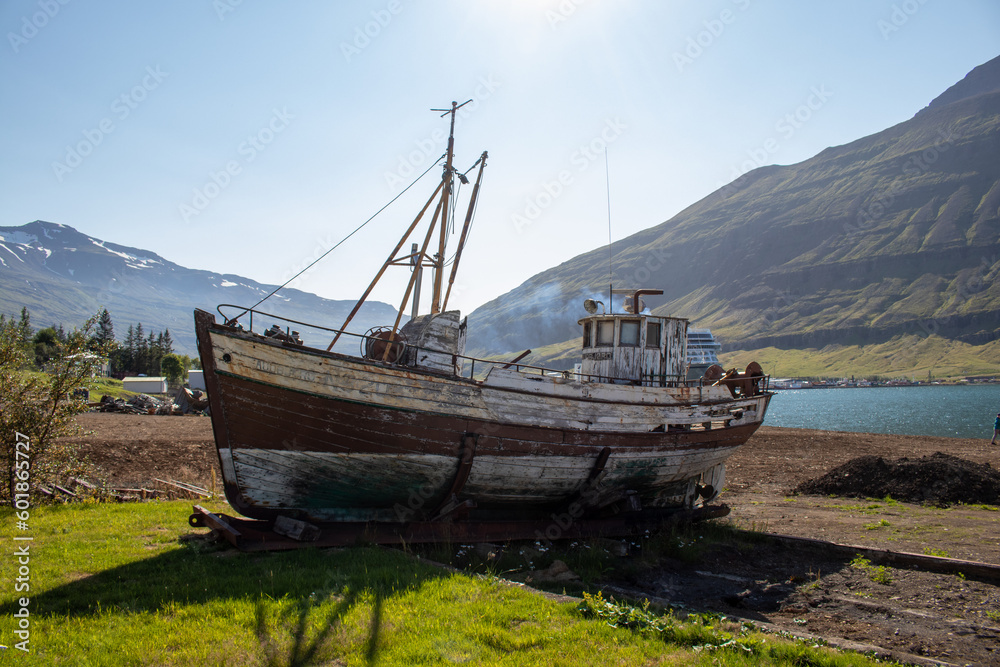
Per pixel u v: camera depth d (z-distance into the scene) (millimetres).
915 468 20766
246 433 10094
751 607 9586
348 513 11359
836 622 8805
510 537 11703
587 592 8688
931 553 12547
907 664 6801
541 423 12195
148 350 112062
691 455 14883
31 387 13031
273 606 6961
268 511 10641
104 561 8719
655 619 7324
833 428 64000
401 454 10992
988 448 34594
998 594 10055
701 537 13586
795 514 17438
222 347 9750
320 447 10555
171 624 6402
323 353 10312
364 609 7016
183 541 10094
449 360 12172
